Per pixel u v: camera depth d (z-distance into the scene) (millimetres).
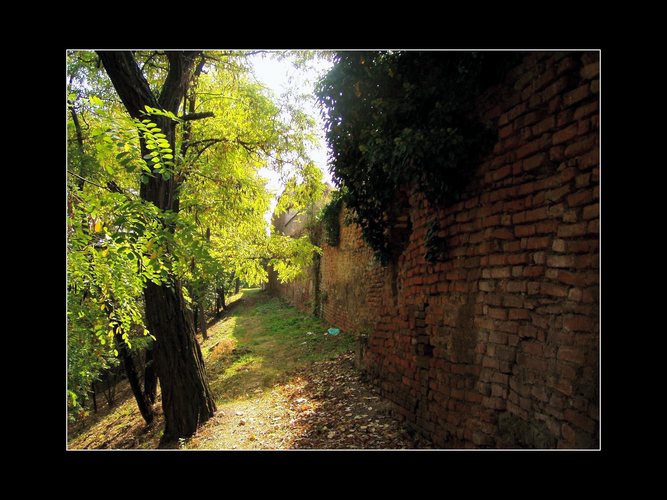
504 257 2809
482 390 3027
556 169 2344
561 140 2281
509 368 2729
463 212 3355
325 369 7785
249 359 10453
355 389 5922
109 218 3129
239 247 9023
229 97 8328
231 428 5840
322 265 13961
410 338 4406
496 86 2908
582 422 2066
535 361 2467
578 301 2135
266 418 5891
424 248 4078
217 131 8375
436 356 3775
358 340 6848
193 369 6477
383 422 4613
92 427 10289
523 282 2604
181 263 3746
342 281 11211
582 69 2127
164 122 5883
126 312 4848
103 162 2797
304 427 5004
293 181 9125
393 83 3934
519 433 2598
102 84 7395
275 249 9766
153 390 9367
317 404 5836
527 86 2578
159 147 3000
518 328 2646
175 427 6293
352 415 5004
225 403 7328
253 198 9156
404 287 4703
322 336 11094
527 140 2580
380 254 5227
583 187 2125
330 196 12461
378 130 3869
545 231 2414
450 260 3568
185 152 7965
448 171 3318
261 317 18422
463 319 3322
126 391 12836
